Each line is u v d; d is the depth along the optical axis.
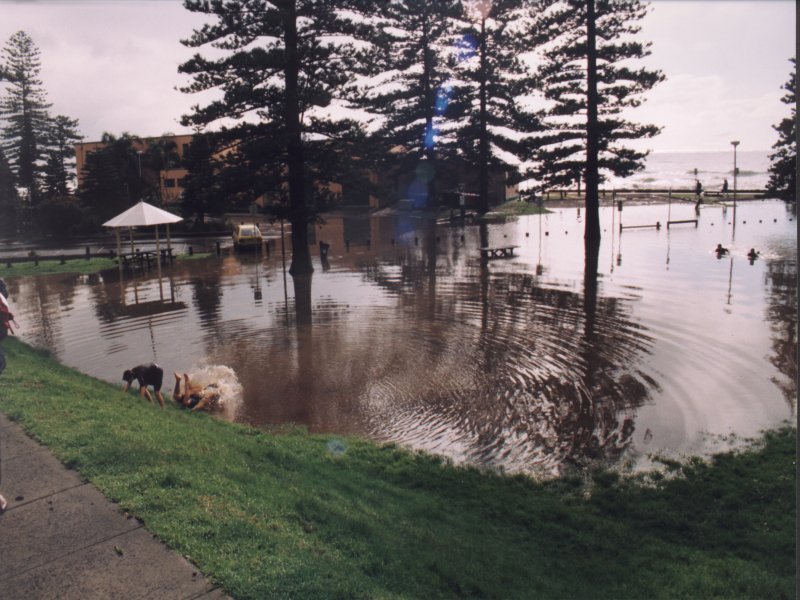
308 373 12.52
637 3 28.55
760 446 8.72
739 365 12.34
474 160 48.00
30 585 4.18
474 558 5.60
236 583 4.17
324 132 25.80
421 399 10.97
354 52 25.05
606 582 5.61
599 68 29.84
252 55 23.47
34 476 5.65
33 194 61.91
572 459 8.59
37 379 8.81
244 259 31.31
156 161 52.25
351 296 20.78
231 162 25.91
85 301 21.39
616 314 16.98
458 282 22.86
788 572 5.79
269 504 5.52
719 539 6.49
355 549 4.98
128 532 4.77
